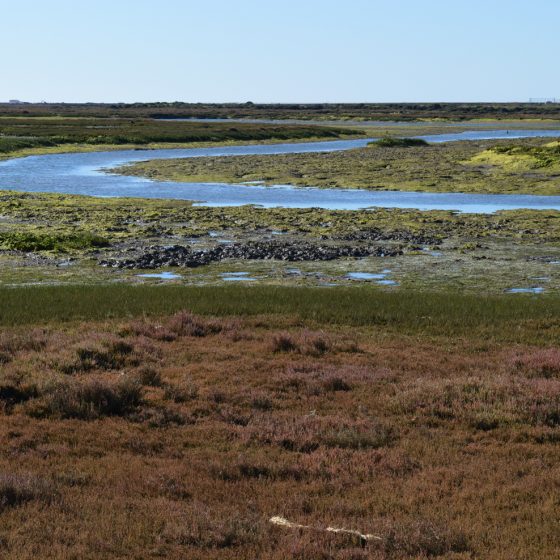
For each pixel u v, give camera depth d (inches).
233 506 443.2
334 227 1870.1
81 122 7017.7
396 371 778.2
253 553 379.6
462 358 834.8
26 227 1856.5
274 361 805.9
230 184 2994.6
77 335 860.6
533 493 473.1
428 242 1681.8
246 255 1526.8
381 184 2910.9
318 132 6215.6
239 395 677.9
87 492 458.0
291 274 1363.2
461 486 487.8
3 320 964.6
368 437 568.1
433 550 388.8
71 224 1921.8
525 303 1114.1
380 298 1136.8
